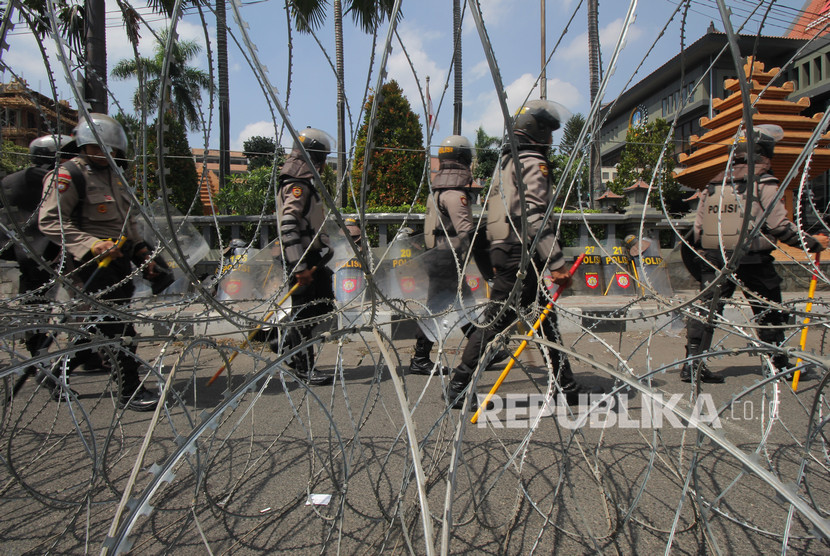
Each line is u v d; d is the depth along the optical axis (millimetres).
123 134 3186
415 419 2900
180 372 4316
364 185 1242
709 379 3625
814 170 8094
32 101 2119
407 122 8102
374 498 1977
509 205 2902
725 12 927
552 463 2229
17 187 3320
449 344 5387
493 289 3008
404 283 3828
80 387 3832
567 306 6047
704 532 1610
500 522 1774
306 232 3672
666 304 1982
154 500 1998
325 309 4035
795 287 7840
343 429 2740
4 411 1940
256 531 1758
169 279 3742
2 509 1949
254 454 2434
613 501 1757
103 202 3285
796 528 1702
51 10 1206
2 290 6559
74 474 2273
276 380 3875
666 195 13406
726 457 2264
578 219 8422
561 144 3092
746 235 1135
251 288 5008
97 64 2828
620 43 1202
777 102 7762
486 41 975
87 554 1623
